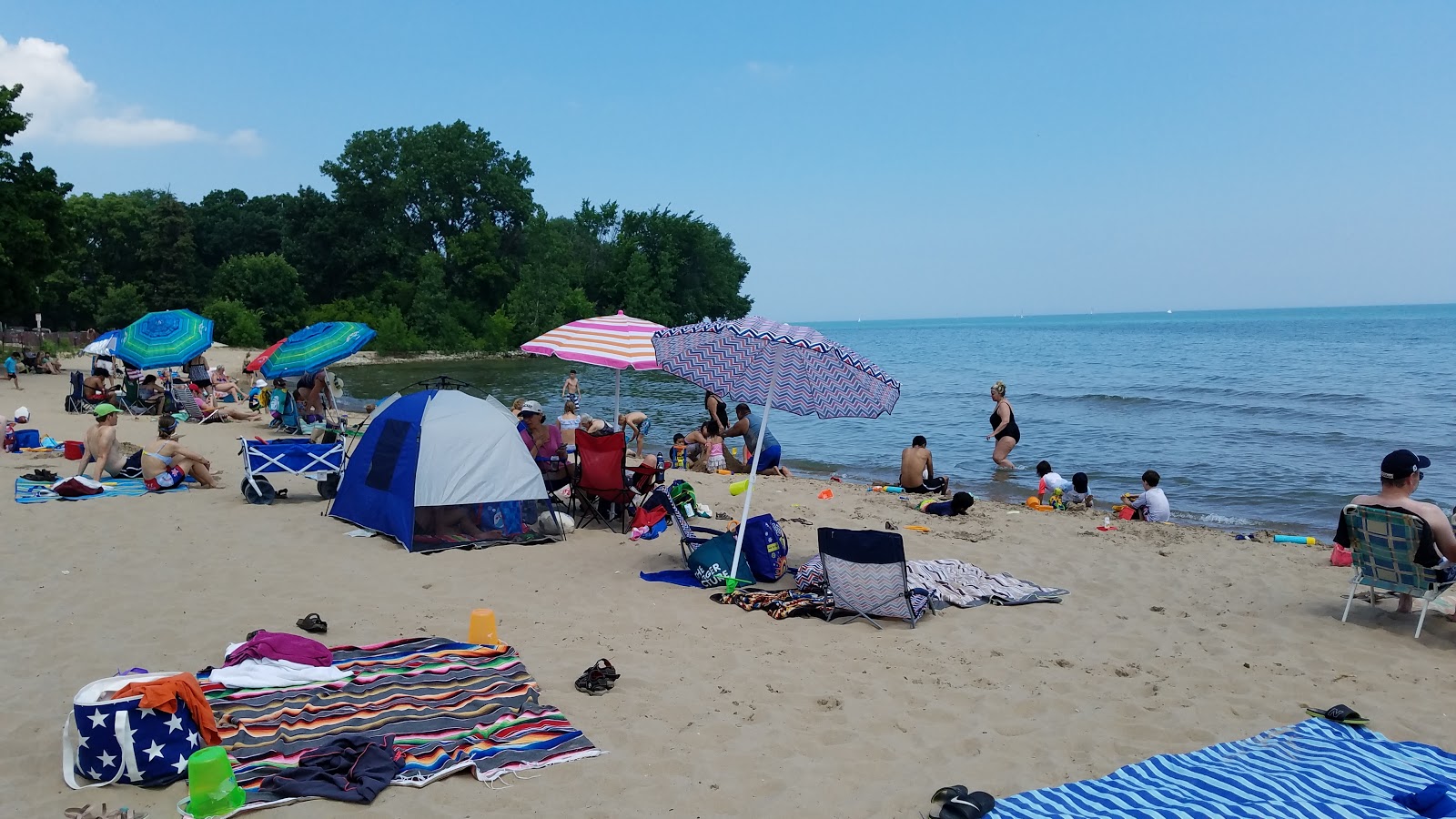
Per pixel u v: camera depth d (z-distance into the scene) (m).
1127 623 7.60
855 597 7.51
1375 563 7.42
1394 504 7.30
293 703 5.38
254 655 5.93
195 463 12.52
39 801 4.34
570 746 5.02
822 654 6.72
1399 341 77.12
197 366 25.12
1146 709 5.82
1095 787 4.62
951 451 20.92
